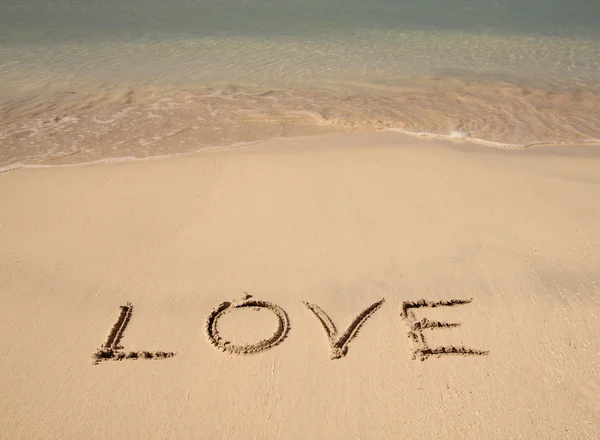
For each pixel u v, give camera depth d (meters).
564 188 6.07
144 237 5.33
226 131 7.66
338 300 4.63
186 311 4.51
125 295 4.65
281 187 6.10
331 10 14.56
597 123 7.92
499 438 3.53
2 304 4.53
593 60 10.69
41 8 14.19
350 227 5.46
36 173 6.37
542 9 14.70
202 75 9.94
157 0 15.41
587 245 5.14
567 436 3.53
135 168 6.49
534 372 3.96
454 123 7.93
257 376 3.96
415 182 6.21
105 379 3.92
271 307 4.56
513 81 9.64
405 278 4.84
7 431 3.55
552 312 4.45
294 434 3.56
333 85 9.53
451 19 13.73
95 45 11.51
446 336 4.29
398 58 10.93
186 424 3.62
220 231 5.41
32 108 8.34
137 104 8.62
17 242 5.22
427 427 3.60
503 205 5.78
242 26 13.05
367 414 3.68
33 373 3.96
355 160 6.69
